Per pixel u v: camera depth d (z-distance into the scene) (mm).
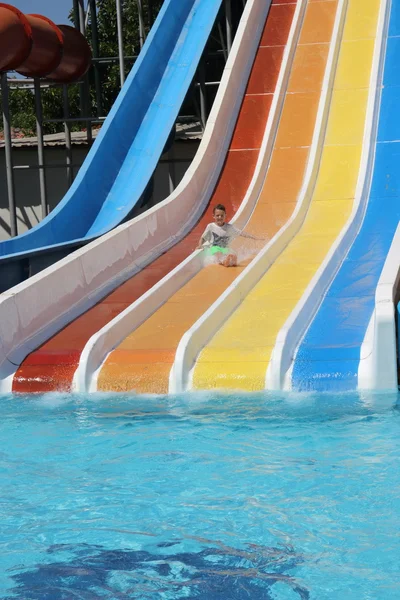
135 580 5039
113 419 8969
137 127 21484
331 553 5324
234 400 9516
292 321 10617
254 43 21953
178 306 12609
